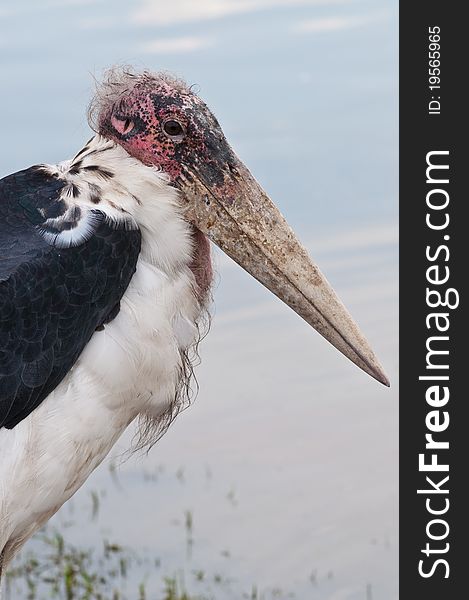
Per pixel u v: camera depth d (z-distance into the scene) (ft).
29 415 23.17
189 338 24.57
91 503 40.73
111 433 24.13
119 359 23.40
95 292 23.21
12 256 22.99
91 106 24.85
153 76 24.70
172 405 24.82
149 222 23.89
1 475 22.99
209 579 37.11
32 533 24.49
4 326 22.71
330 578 37.29
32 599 36.11
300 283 24.93
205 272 25.03
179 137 24.32
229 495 40.70
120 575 37.19
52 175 24.00
